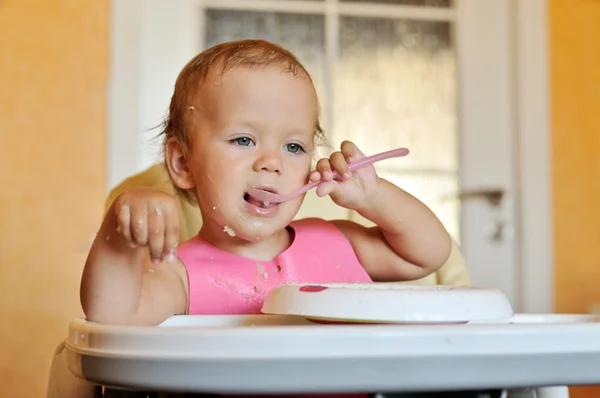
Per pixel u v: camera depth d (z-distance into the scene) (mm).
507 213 1970
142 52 1833
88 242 1795
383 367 453
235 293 766
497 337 468
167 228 549
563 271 1970
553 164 1979
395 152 776
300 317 632
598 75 2012
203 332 453
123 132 1814
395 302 540
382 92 1938
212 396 501
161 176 958
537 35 1980
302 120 756
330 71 1910
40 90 1808
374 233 855
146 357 458
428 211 822
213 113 751
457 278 945
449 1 1982
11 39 1809
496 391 491
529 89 1970
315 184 736
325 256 827
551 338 476
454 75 1979
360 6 1937
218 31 1874
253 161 733
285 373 447
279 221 742
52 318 1792
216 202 741
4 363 1776
